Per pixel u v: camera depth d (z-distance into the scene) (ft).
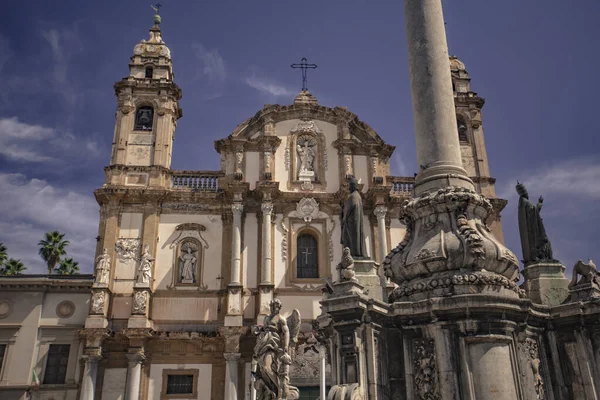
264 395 41.50
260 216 117.91
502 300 37.55
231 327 104.68
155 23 139.54
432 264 40.91
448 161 46.60
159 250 114.01
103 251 110.52
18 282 106.01
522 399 36.94
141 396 102.53
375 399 35.81
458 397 36.01
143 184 118.01
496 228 123.95
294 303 111.75
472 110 135.13
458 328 37.27
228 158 123.24
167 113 125.49
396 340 39.27
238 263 111.34
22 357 102.63
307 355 101.30
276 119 127.54
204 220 117.29
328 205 120.47
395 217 121.29
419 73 49.57
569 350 41.63
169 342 106.63
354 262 43.70
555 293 45.03
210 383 105.40
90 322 102.22
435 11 51.21
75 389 102.01
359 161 125.80
